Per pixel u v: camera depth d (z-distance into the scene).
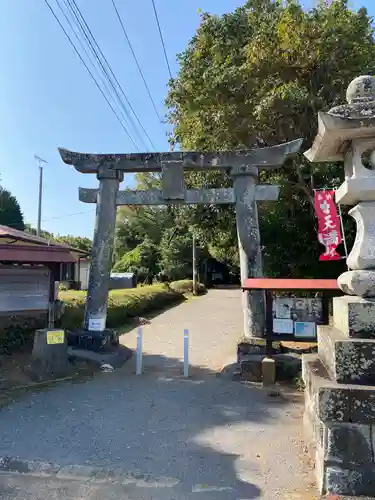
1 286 8.45
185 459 4.37
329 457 3.29
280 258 12.33
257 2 12.04
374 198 3.80
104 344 9.09
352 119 3.56
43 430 5.17
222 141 11.56
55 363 7.60
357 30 10.42
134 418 5.64
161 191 9.41
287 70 10.67
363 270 3.68
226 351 10.60
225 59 11.49
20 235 11.57
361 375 3.37
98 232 9.52
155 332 13.82
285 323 7.54
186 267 34.47
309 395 4.38
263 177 12.25
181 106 12.87
